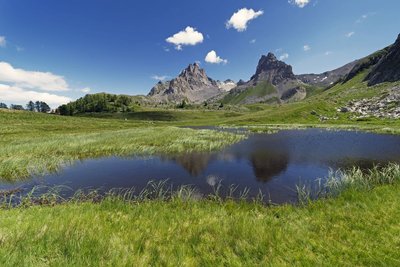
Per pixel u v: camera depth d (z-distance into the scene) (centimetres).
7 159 2316
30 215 935
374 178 1565
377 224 793
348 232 752
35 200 1437
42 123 9062
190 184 1789
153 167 2350
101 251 622
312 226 819
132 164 2488
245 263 602
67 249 627
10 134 5619
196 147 3444
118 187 1730
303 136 4959
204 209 1106
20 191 1648
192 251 676
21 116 10106
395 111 7962
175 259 612
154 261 606
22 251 596
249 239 727
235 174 2067
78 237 691
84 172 2172
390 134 4556
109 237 728
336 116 9756
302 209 1088
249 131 6456
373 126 6119
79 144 3359
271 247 677
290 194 1516
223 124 10856
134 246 676
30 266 528
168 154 3020
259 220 895
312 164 2392
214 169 2253
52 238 676
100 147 3234
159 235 770
